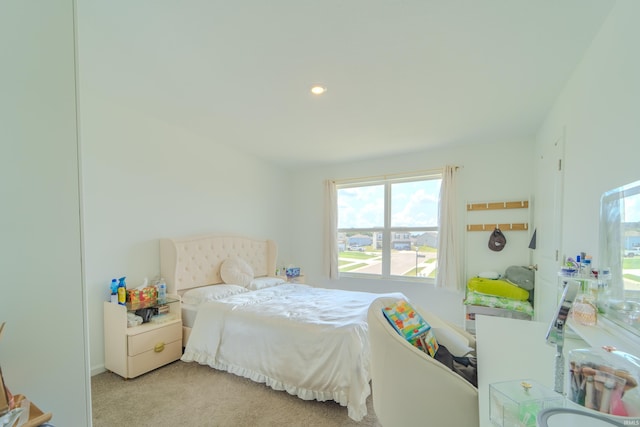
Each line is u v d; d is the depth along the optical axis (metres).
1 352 0.98
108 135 2.64
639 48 1.18
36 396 1.05
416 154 4.13
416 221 4.17
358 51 1.81
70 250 1.14
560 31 1.59
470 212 3.72
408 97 2.42
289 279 4.46
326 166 4.91
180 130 3.29
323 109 2.69
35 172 1.05
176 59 1.92
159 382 2.34
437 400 1.14
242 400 2.09
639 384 0.69
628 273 1.19
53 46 1.10
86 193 2.51
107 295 2.62
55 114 1.10
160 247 3.06
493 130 3.21
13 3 1.01
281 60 1.92
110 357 2.49
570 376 0.79
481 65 1.94
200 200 3.53
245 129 3.25
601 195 1.54
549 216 2.61
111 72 2.09
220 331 2.53
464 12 1.47
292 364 2.12
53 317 1.09
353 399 1.85
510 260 3.48
